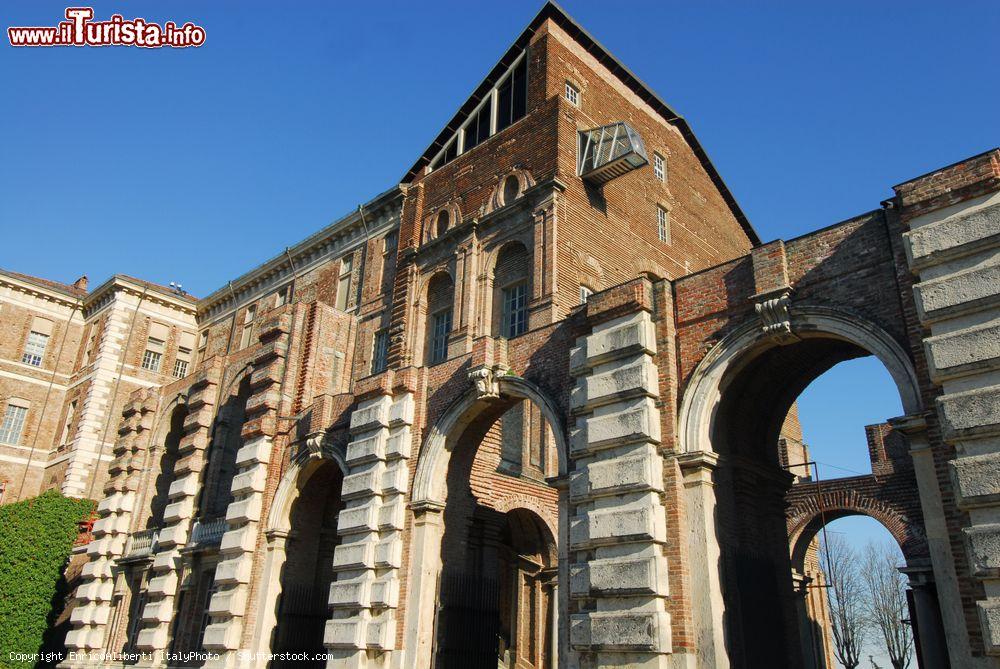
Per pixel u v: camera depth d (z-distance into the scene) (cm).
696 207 3794
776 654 1688
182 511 3294
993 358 1302
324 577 2711
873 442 3469
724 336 1727
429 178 3581
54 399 5122
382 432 2358
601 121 3316
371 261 3766
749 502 1777
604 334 1878
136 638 3356
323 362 3006
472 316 2967
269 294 4575
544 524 2748
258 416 2897
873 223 1581
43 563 3709
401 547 2197
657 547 1634
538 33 3331
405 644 2069
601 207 3089
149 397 3991
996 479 1247
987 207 1387
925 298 1408
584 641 1658
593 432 1800
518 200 2966
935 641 2125
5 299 5109
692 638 1555
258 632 2506
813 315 1606
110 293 5128
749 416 1848
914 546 2928
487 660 2186
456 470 2272
